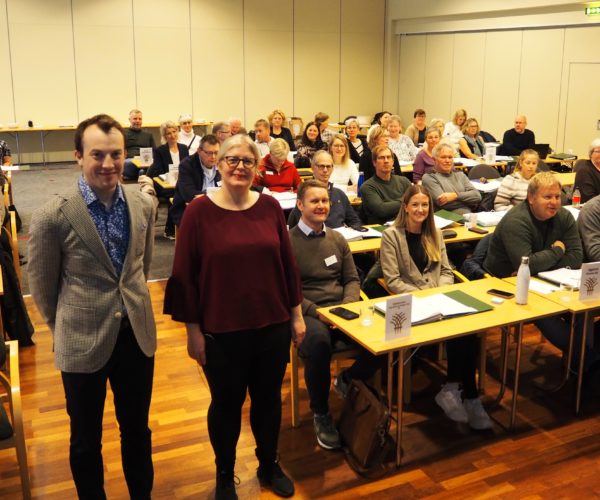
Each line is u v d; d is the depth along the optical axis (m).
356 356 3.11
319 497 2.65
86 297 2.06
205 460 2.91
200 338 2.34
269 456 2.65
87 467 2.21
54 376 3.71
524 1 10.13
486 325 2.83
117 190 2.13
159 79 12.34
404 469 2.84
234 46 12.71
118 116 12.20
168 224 6.76
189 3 12.25
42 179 10.39
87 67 11.83
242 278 2.30
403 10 13.02
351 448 2.88
